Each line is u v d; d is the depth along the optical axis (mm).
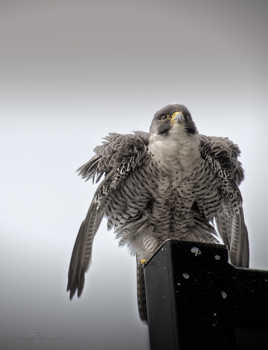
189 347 4227
